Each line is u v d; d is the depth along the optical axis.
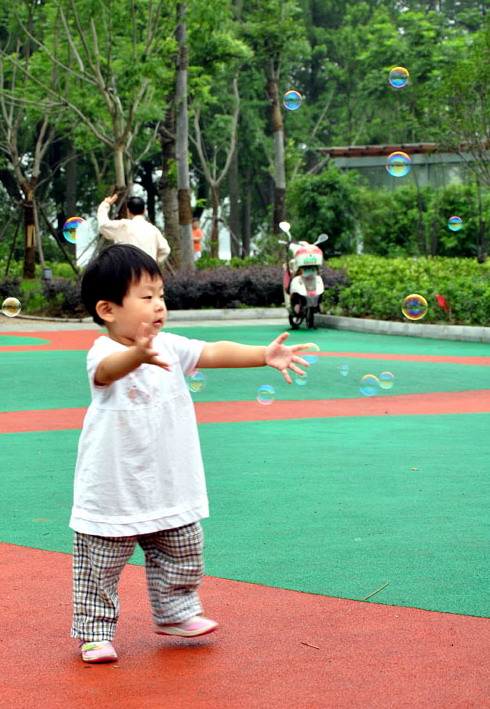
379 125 45.50
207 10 22.33
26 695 2.75
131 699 2.72
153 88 24.47
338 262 25.59
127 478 3.02
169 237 28.50
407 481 5.63
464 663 2.96
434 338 15.99
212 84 37.97
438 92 24.22
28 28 24.86
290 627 3.31
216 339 15.48
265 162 49.12
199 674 2.90
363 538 4.39
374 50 40.03
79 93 24.73
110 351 2.97
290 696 2.73
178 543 3.11
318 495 5.26
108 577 3.07
